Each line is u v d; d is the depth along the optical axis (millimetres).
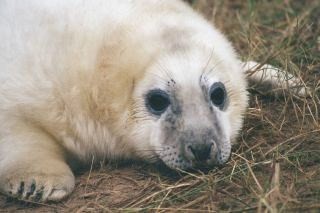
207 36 13367
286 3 19766
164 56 12578
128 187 12562
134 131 12852
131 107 12781
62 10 13570
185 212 11484
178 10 14023
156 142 12477
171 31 13070
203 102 12328
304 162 12727
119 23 13336
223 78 13039
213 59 12891
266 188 11547
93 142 13375
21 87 13000
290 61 16141
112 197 12242
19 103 12977
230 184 12164
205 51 12844
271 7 19719
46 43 13227
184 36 12984
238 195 11828
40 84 12984
